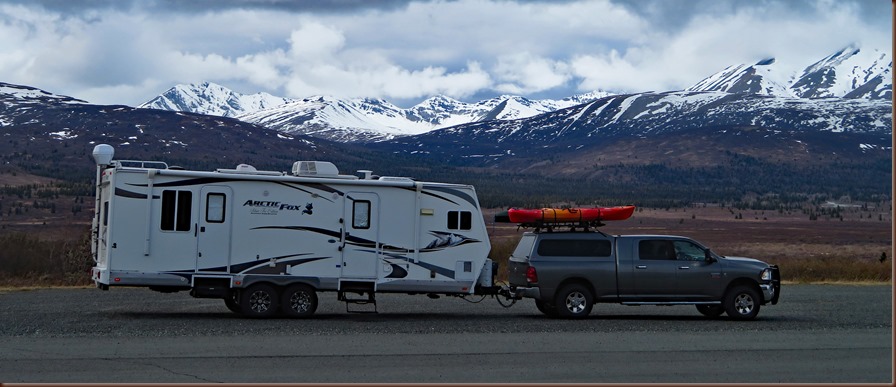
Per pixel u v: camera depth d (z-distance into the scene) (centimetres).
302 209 2042
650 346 1595
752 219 18875
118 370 1314
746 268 2098
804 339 1702
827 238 11550
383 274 2073
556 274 2083
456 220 2117
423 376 1289
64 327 1769
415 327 1862
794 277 3716
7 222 10569
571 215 2133
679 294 2088
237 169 2059
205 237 1994
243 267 2009
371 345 1581
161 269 1969
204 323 1881
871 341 1677
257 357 1436
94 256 2094
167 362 1383
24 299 2416
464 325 1912
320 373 1305
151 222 1967
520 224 2155
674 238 2127
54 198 13450
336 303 2498
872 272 3750
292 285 2034
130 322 1875
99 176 2081
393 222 2083
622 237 2117
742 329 1869
